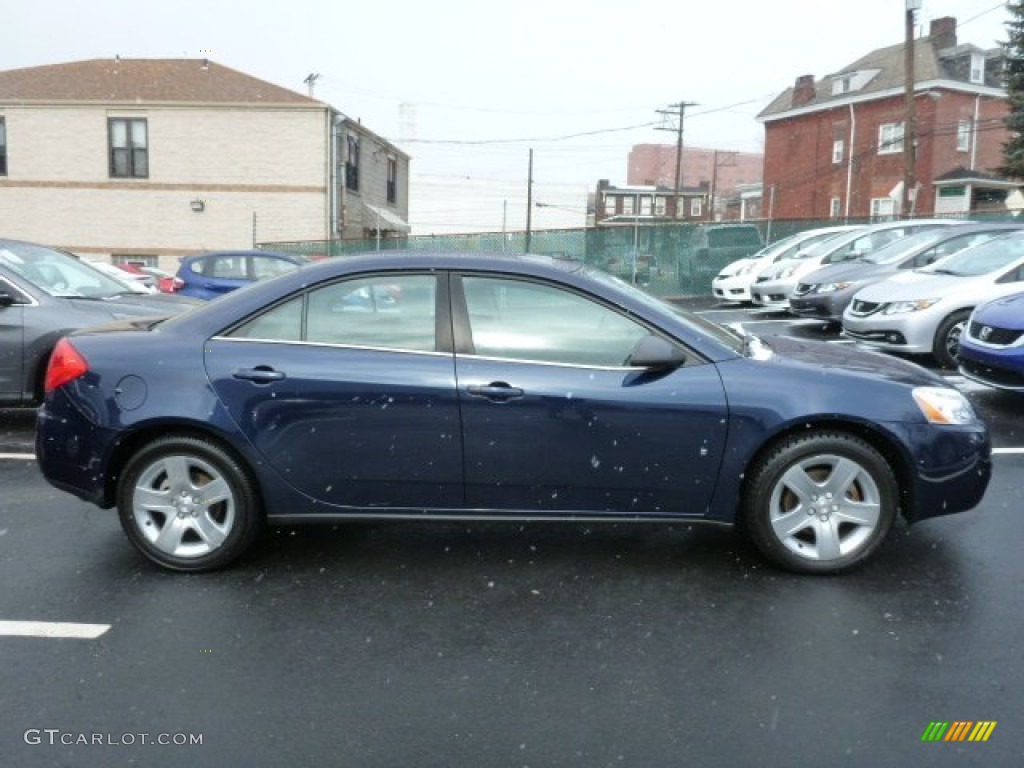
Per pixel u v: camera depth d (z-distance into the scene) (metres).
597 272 4.44
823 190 47.28
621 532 4.71
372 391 3.99
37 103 28.12
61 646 3.46
